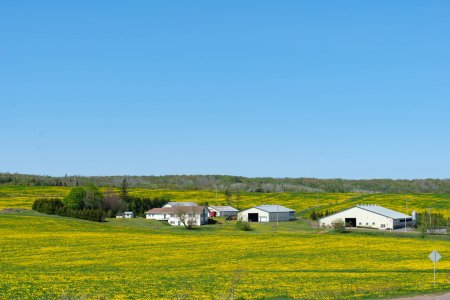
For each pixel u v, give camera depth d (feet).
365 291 154.61
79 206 502.79
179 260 246.68
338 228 400.88
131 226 440.45
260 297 150.30
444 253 277.64
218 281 183.62
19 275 195.11
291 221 541.34
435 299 139.54
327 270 218.38
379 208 495.00
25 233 339.98
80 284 175.32
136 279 188.34
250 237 346.95
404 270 218.38
